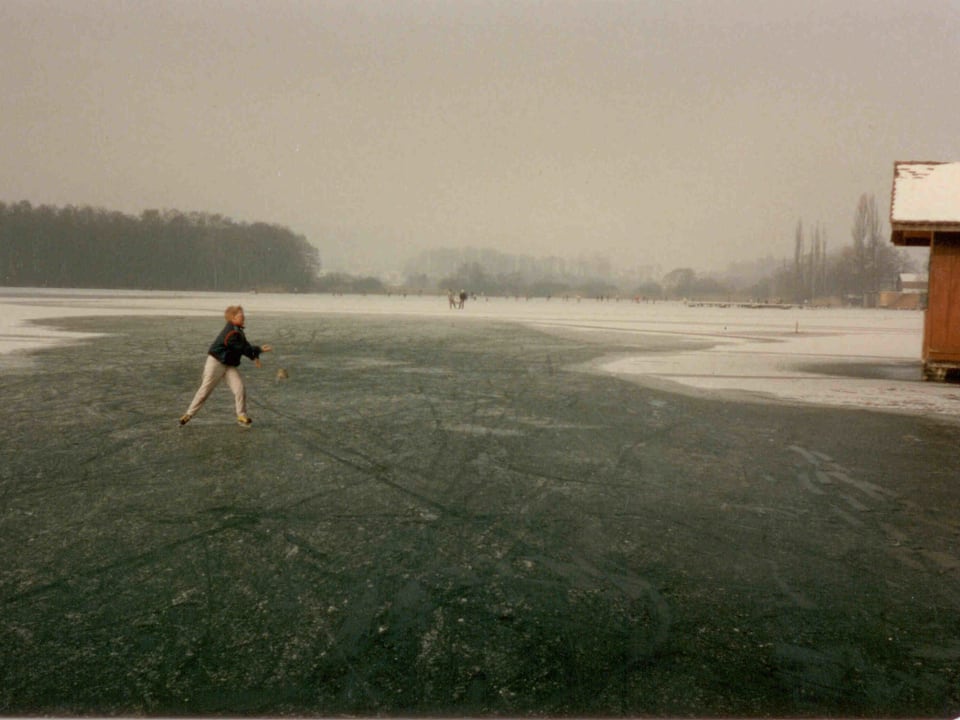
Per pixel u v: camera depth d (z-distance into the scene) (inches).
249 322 1270.9
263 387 494.3
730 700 121.0
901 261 5128.0
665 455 303.6
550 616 151.0
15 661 130.3
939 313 587.8
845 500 239.9
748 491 249.4
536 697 120.9
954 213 588.4
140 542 192.2
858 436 348.8
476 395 468.1
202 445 311.1
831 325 1637.6
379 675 127.1
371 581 167.8
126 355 666.8
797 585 169.3
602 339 1013.2
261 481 254.1
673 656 135.3
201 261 5935.0
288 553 185.2
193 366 588.4
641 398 466.3
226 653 134.0
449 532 203.3
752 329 1375.5
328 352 753.0
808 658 135.3
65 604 154.3
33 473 261.9
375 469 273.3
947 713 117.6
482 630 144.4
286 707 117.2
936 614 154.9
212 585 164.9
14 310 1501.0
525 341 946.1
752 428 367.2
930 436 350.0
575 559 183.9
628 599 160.2
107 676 125.6
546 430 355.9
